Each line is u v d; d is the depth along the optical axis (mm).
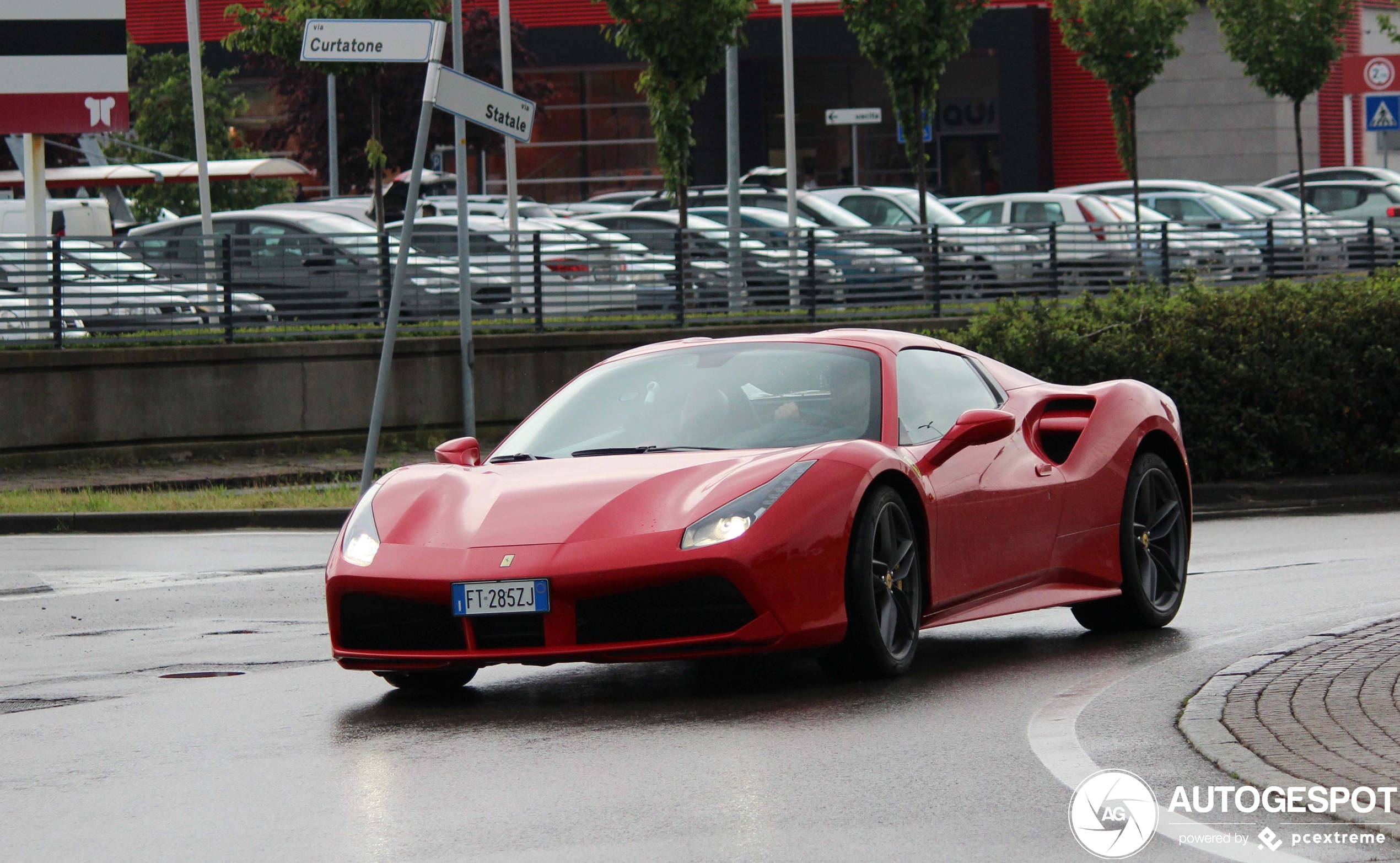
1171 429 13711
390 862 7340
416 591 10453
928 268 36406
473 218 38500
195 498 24422
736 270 34344
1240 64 80562
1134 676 11156
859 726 9844
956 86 83125
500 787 8641
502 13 48594
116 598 16766
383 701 11250
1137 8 49469
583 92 84250
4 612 15906
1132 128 50438
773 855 7293
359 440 30906
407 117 69125
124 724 10594
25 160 33500
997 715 10062
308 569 18797
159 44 82938
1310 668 10820
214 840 7785
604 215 40125
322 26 20453
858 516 10891
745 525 10320
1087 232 38625
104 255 29688
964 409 12453
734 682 11406
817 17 79875
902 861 7184
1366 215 52375
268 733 10211
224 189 68062
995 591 12070
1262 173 80750
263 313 30672
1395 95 50562
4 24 32938
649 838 7598
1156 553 13438
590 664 12523
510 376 32031
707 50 37000
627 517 10461
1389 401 24078
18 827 8102
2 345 29016
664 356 12656
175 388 29609
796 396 11883
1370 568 15891
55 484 26797
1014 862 7145
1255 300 24172
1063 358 23922
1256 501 23203
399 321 31812
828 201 43719
